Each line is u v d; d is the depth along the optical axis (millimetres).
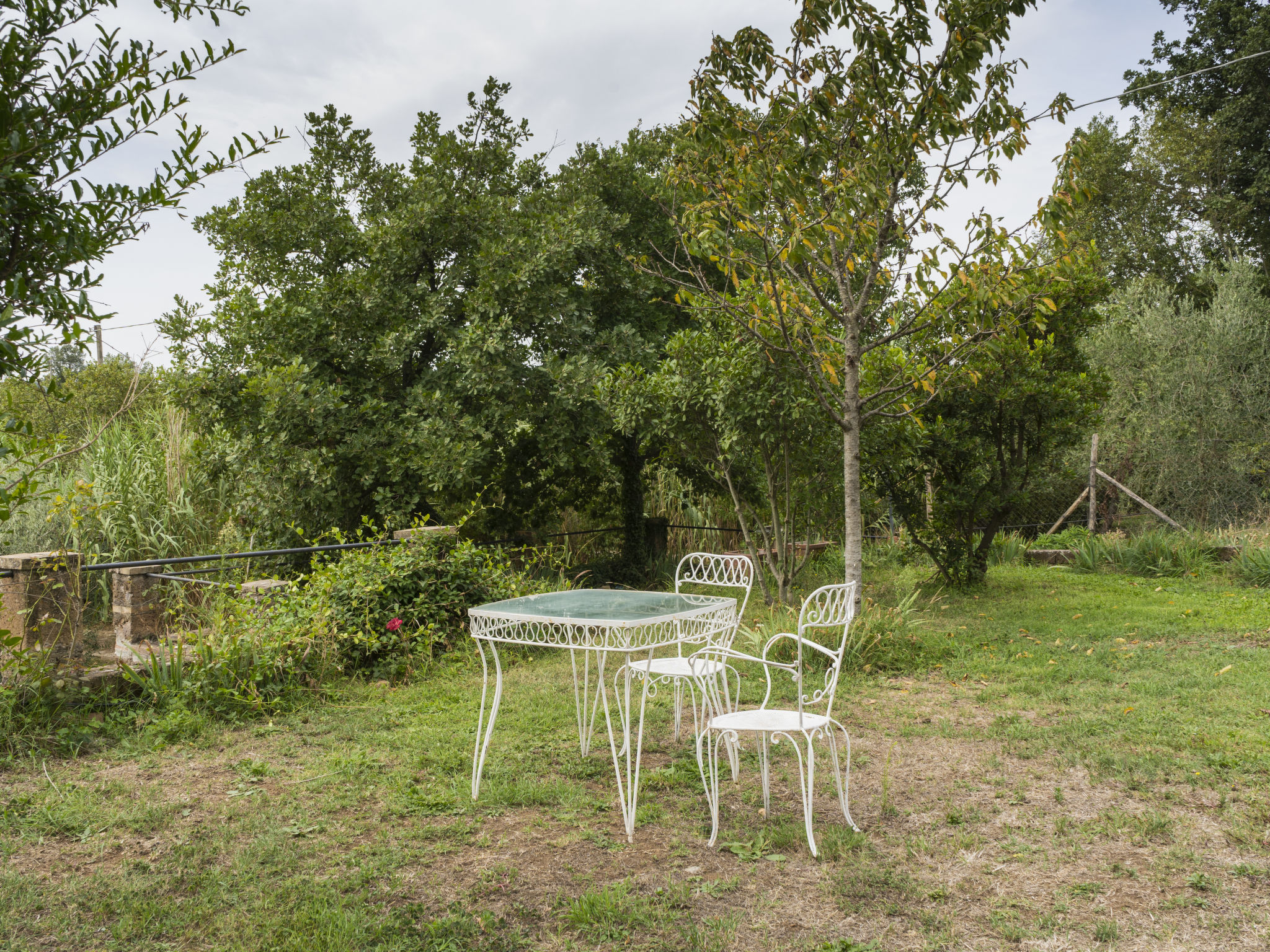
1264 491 16031
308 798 4129
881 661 6801
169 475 9750
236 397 10195
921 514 11391
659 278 12500
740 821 3811
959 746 4844
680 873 3285
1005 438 11320
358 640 6727
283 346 10430
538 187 13633
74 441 9953
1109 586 11188
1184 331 17078
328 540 10117
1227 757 4367
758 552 12188
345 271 11734
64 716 5031
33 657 5211
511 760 4668
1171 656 6887
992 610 9461
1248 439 16422
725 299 7824
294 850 3496
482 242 11141
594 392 10461
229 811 3924
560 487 12633
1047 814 3820
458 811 3936
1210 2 21312
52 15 1782
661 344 12359
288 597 6965
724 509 14453
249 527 9914
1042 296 7297
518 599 4582
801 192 7020
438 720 5492
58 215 1753
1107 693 5793
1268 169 20562
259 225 11406
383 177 12609
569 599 4551
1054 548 14289
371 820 3846
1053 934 2791
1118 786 4141
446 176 12117
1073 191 6824
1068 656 7027
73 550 8297
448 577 7879
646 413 9703
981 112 7066
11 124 1650
